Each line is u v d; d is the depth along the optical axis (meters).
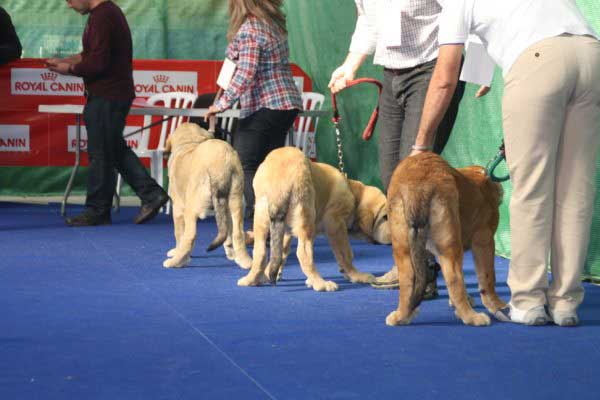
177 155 6.47
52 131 11.00
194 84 11.06
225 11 12.11
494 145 7.33
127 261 6.51
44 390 3.24
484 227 4.61
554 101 4.21
